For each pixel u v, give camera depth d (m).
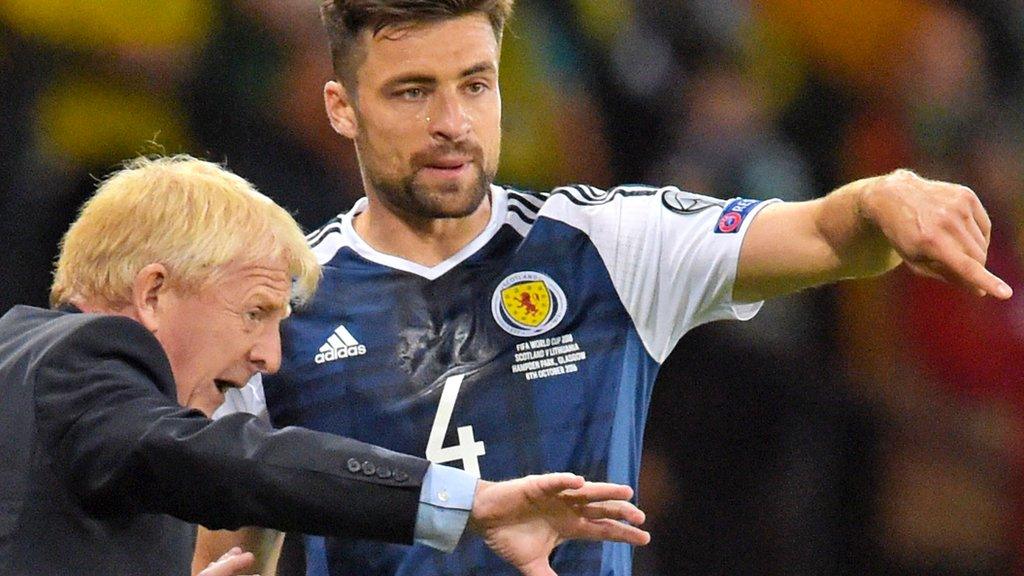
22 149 22.69
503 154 24.75
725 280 11.65
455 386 11.62
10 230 22.44
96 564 9.07
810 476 23.80
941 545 24.45
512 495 8.92
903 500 24.28
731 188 25.38
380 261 11.92
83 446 8.83
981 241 10.21
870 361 24.64
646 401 12.02
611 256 11.82
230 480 8.73
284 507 8.80
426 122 11.24
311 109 23.41
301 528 8.91
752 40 26.16
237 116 23.44
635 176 25.31
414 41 11.17
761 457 23.62
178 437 8.73
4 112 22.69
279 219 9.91
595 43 25.33
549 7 25.11
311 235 12.34
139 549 9.29
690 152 25.39
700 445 23.44
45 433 8.95
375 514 8.87
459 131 11.21
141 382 9.09
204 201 9.64
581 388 11.66
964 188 10.31
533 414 11.60
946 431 24.70
